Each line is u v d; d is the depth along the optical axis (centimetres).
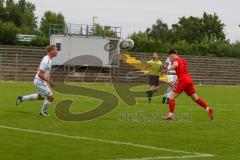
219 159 1722
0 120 2681
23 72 8388
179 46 10875
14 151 1777
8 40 9406
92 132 2306
